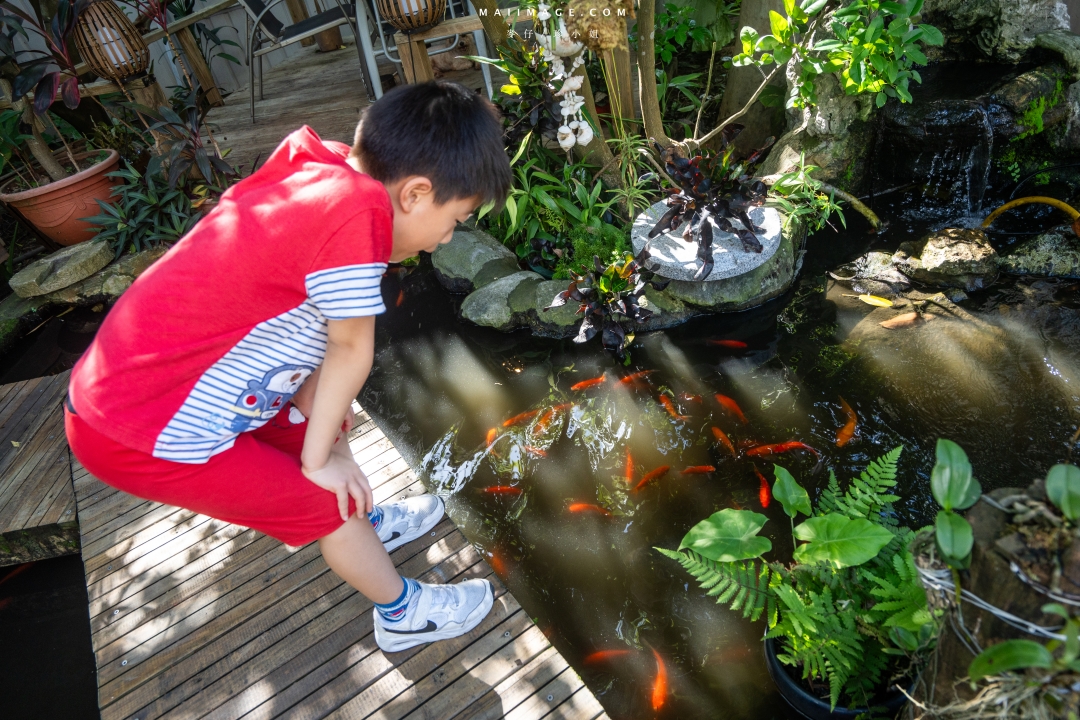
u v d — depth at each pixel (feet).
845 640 5.40
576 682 5.59
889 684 5.46
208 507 4.28
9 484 8.64
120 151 16.11
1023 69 12.71
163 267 3.84
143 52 14.38
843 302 10.84
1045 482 3.49
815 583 5.83
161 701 5.81
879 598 5.55
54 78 13.35
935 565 3.85
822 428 8.84
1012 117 12.10
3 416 9.84
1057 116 12.28
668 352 10.55
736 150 14.30
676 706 6.30
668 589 7.32
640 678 6.57
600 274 10.87
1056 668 3.22
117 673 6.07
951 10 13.39
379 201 3.65
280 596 6.54
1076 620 3.10
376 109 3.92
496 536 8.11
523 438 9.35
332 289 3.63
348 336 3.78
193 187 15.52
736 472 8.45
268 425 5.02
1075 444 8.00
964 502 3.78
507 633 5.96
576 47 9.95
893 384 9.20
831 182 12.91
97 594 6.82
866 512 6.15
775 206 12.24
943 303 10.37
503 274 12.07
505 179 4.15
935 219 12.49
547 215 12.60
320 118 17.71
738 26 14.42
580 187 12.21
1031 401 8.62
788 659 5.63
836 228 12.55
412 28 14.05
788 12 10.60
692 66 15.74
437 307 12.23
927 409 8.77
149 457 3.95
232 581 6.75
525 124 11.97
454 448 9.35
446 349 11.23
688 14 14.60
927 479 8.02
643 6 10.70
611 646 6.88
